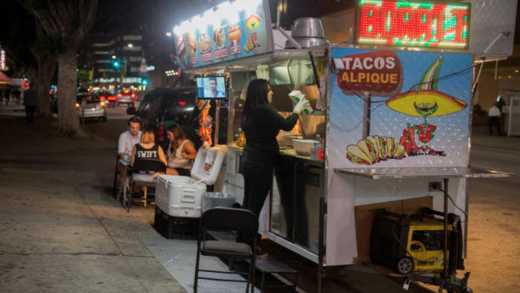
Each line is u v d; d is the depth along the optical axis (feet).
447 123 19.63
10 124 100.73
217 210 17.47
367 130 18.71
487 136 96.63
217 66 26.68
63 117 78.38
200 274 20.68
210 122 31.14
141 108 48.88
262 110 21.88
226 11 24.04
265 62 23.58
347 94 18.42
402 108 19.02
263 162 21.93
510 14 19.92
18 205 29.76
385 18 18.60
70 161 53.88
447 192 18.92
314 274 22.39
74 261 20.45
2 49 145.28
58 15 74.49
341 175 18.51
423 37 19.02
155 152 32.14
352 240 18.78
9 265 19.38
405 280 18.22
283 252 25.14
